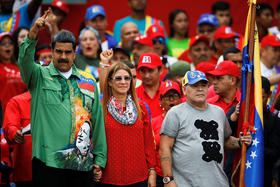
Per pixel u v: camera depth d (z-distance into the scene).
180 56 31.78
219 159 19.20
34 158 18.03
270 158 22.09
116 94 19.67
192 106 19.66
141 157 19.48
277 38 29.27
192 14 40.19
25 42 17.77
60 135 17.89
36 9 30.72
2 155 23.06
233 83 22.64
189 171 19.03
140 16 34.62
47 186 17.83
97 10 31.48
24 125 22.09
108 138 19.20
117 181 19.03
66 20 38.31
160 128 21.69
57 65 18.42
